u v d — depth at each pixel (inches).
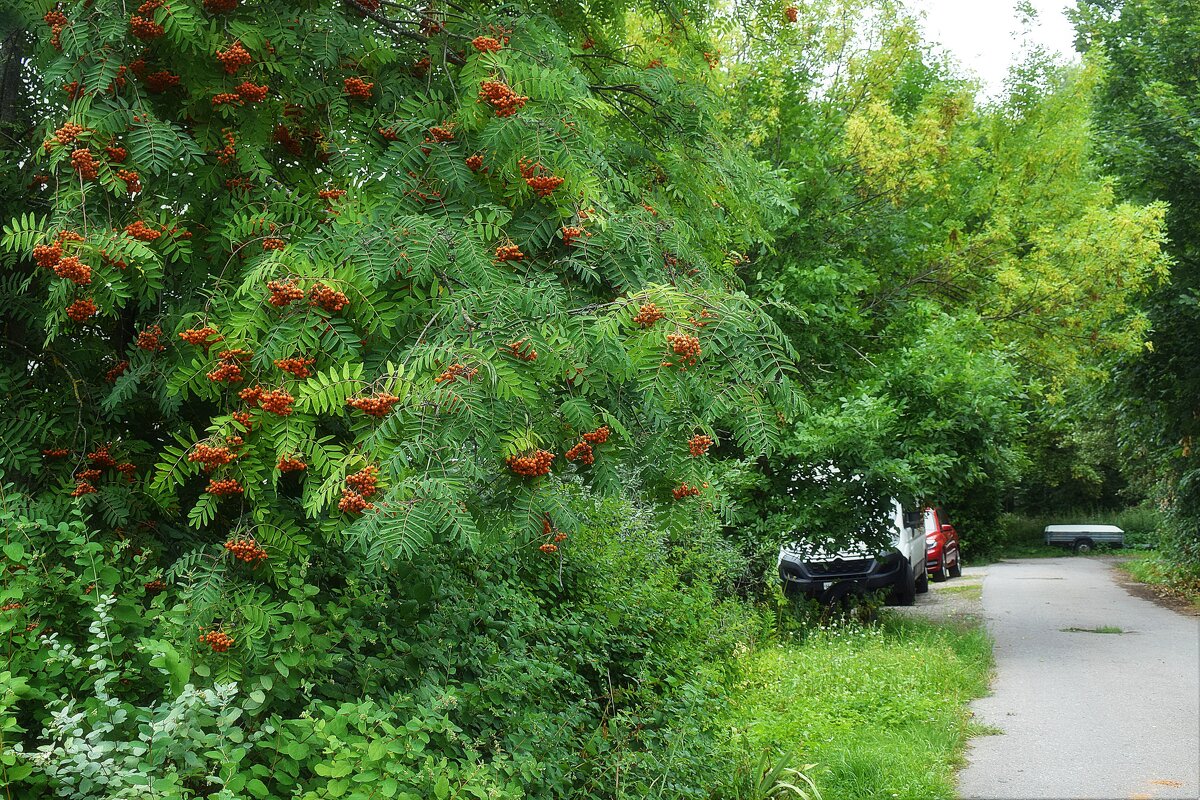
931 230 645.3
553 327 150.2
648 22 279.9
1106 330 710.5
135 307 188.2
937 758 290.8
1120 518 1701.5
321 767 137.9
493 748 194.7
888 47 682.2
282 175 191.2
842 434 504.7
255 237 169.3
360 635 179.2
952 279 675.4
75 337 194.2
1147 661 474.6
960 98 644.1
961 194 727.7
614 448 159.5
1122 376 831.1
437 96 183.3
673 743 219.0
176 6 168.7
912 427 540.1
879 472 503.8
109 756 131.7
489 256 161.0
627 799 203.2
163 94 181.8
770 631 450.9
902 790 261.0
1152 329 751.7
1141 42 799.1
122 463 185.5
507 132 166.7
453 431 139.6
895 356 577.0
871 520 535.8
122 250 157.4
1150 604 743.1
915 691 371.2
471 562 243.9
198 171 176.6
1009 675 444.8
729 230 244.7
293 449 147.1
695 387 153.1
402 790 147.2
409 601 207.3
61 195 163.8
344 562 203.3
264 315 150.6
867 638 484.4
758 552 486.9
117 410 185.5
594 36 254.5
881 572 632.4
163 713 135.9
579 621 261.7
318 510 139.9
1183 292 768.3
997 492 1286.9
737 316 155.5
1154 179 761.0
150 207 169.6
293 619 170.9
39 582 150.3
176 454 154.7
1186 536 863.7
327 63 184.2
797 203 561.0
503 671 208.4
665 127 232.7
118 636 146.5
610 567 300.0
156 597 160.7
